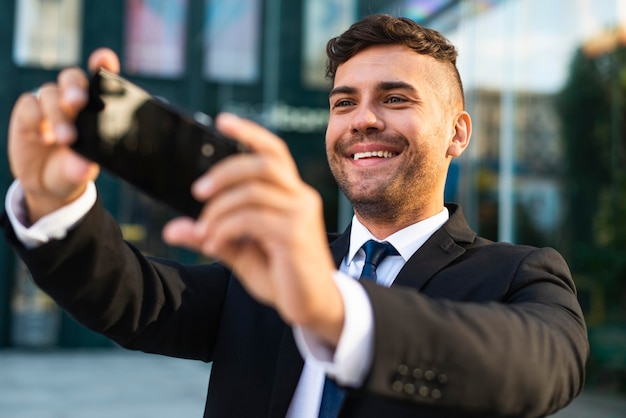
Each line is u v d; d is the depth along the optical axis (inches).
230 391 55.8
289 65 452.1
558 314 41.1
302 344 30.3
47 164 32.8
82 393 327.6
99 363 436.8
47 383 357.1
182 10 494.9
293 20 453.1
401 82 58.6
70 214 36.3
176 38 493.0
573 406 246.2
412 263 55.6
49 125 31.4
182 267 60.8
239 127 24.6
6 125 481.7
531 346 33.3
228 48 478.3
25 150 32.1
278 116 447.5
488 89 282.8
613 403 249.3
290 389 52.3
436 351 30.6
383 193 58.2
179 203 29.2
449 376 30.6
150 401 307.7
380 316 30.0
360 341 29.5
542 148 288.8
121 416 273.4
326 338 29.7
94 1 490.9
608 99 280.1
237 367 56.3
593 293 285.7
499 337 32.3
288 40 453.1
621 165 278.2
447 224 58.8
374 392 29.7
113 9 490.6
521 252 54.6
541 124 287.1
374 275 58.9
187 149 29.6
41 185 33.8
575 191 288.0
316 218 25.5
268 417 52.9
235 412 55.0
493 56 281.1
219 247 25.1
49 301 492.1
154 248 488.4
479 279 52.9
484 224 288.7
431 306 32.1
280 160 25.3
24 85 484.7
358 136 59.4
